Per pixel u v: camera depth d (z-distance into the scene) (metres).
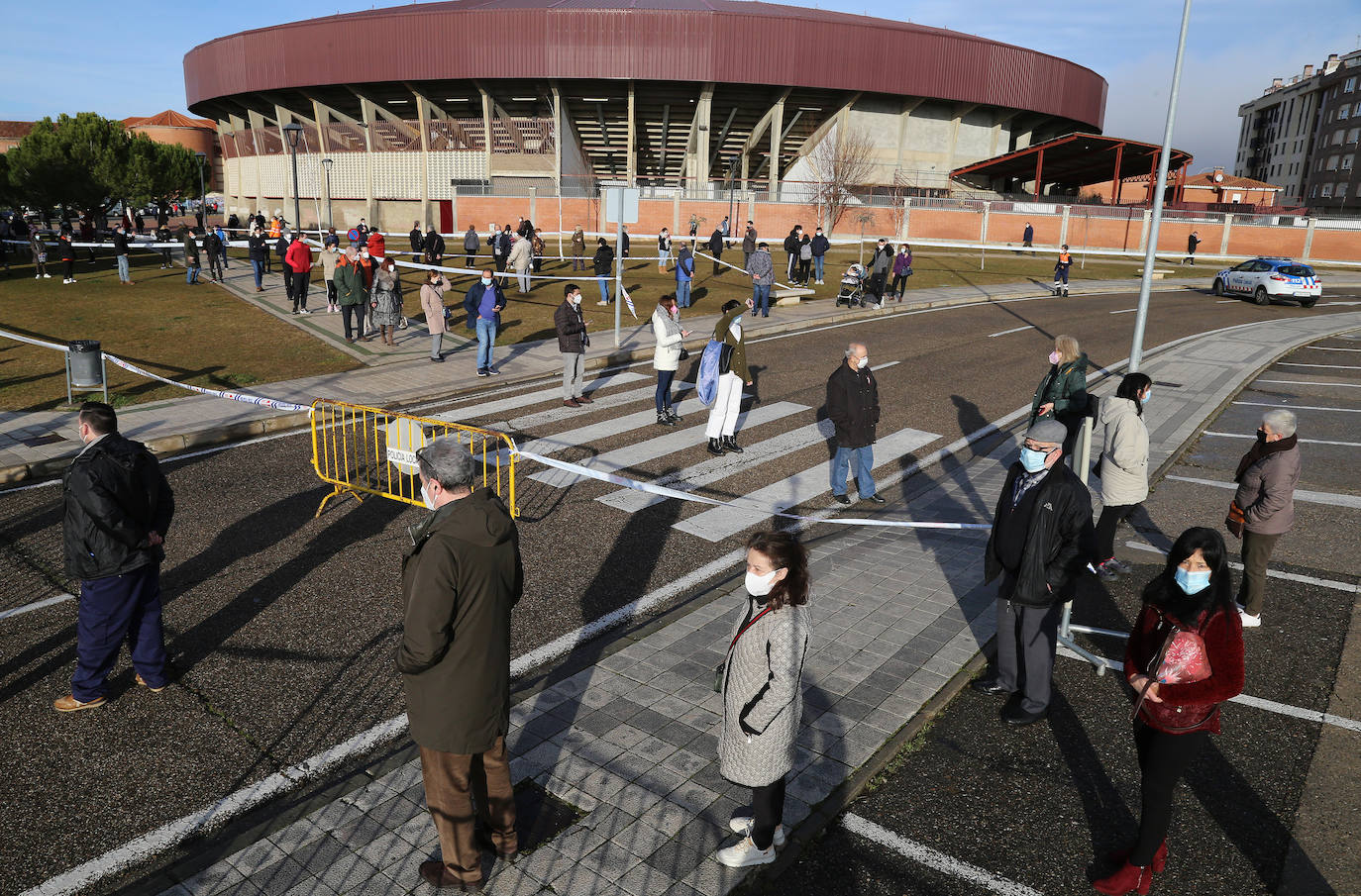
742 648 3.60
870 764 4.65
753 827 3.85
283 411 11.91
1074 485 4.93
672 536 8.18
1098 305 26.75
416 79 52.25
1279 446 6.11
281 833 4.05
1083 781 4.62
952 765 4.73
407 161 55.78
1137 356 10.89
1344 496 9.46
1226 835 4.21
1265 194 67.62
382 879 3.77
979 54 54.22
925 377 15.51
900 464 10.71
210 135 109.12
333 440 10.62
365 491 9.02
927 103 57.34
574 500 9.05
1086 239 49.66
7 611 6.32
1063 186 68.50
